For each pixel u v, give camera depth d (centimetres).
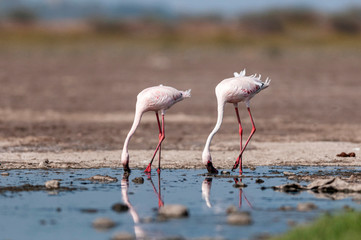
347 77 5294
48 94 3972
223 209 1326
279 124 2806
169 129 2658
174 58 7950
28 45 11094
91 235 1137
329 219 1129
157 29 15462
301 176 1694
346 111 3241
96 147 2219
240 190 1527
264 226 1184
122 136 2478
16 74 5397
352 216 1111
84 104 3503
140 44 12238
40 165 1848
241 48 10981
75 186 1569
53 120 2898
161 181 1641
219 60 7581
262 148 2183
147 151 2128
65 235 1137
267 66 6588
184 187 1562
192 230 1159
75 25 16088
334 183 1529
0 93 3959
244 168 1841
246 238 1103
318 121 2903
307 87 4453
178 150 2155
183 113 3155
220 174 1739
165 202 1398
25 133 2516
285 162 1928
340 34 15262
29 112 3158
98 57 8069
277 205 1363
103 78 5147
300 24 15962
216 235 1123
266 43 12825
